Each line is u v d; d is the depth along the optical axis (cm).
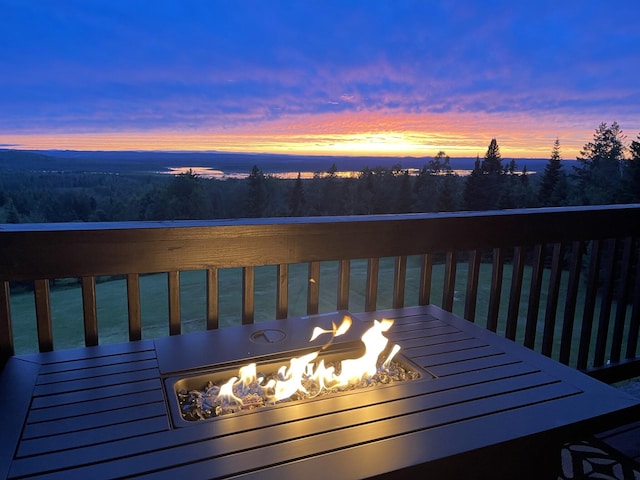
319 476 94
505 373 144
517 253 231
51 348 161
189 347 158
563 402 127
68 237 156
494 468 110
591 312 248
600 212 240
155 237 168
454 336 174
